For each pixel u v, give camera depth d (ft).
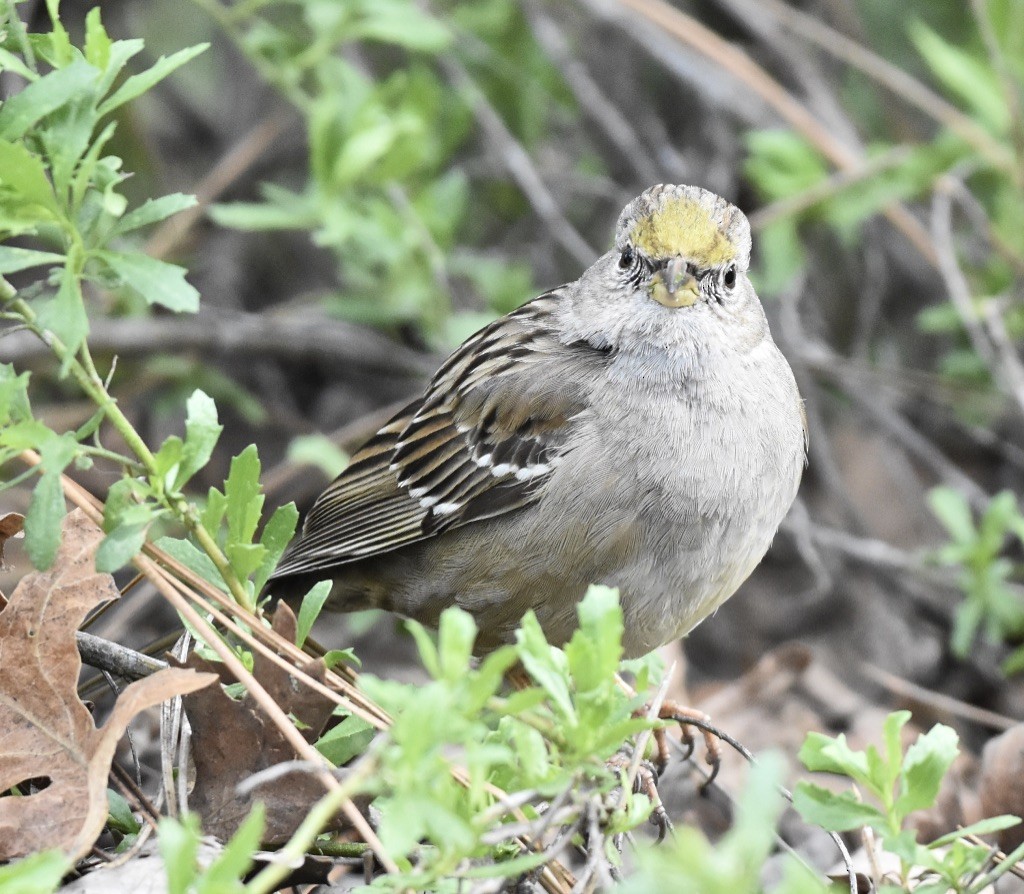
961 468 49.57
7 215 19.62
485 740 21.09
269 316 43.93
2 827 20.13
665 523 27.30
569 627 28.58
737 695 36.47
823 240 49.47
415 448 29.91
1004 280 43.68
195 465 20.93
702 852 13.97
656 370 27.58
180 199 20.33
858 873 24.91
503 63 45.16
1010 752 28.58
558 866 21.80
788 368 29.53
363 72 44.96
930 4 49.60
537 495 27.94
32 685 21.07
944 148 41.34
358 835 22.63
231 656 20.36
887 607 43.24
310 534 31.12
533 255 47.26
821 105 46.01
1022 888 26.09
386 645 39.99
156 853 20.15
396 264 38.99
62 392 41.83
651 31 46.03
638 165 46.21
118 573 35.45
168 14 48.26
